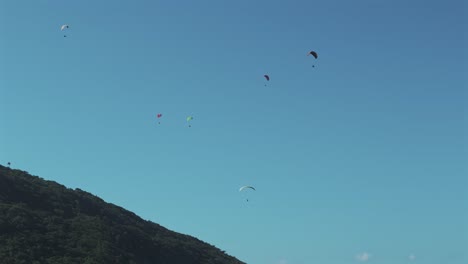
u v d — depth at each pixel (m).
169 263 95.81
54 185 102.56
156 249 96.62
